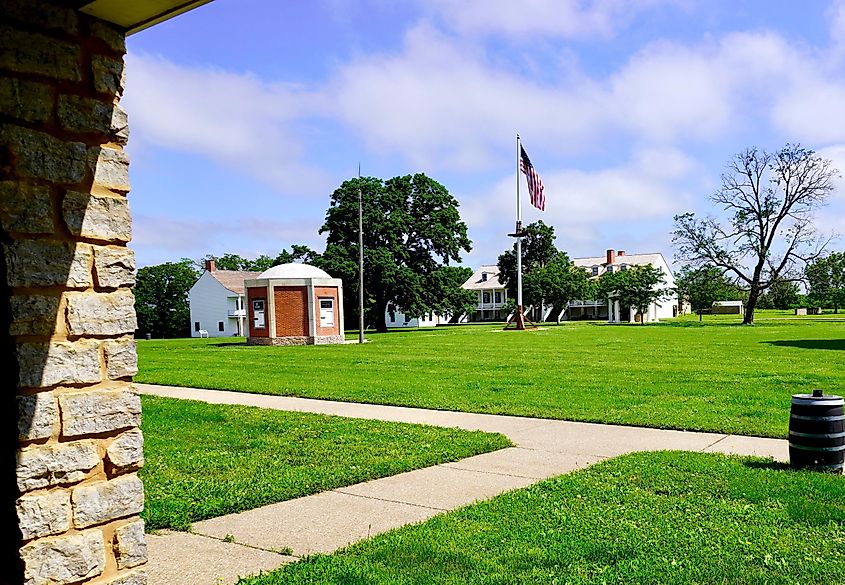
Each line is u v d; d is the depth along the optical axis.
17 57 3.50
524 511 5.92
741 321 65.25
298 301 36.31
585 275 78.44
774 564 4.62
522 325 49.59
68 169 3.68
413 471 7.77
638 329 49.00
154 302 75.12
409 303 55.47
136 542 3.81
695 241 59.66
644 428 10.37
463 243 59.25
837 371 17.62
